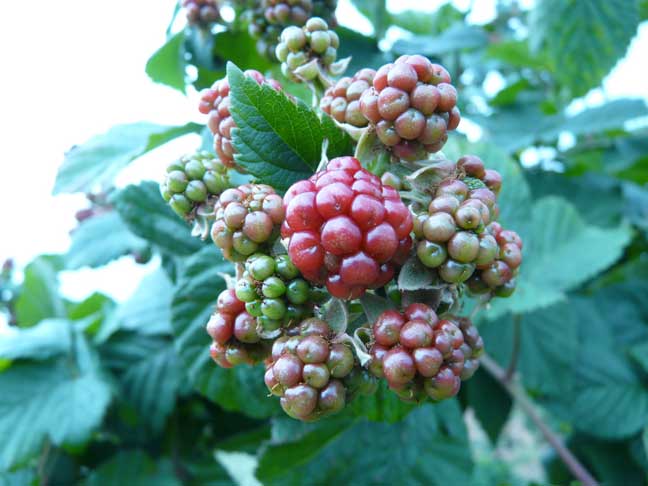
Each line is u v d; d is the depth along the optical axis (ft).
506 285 0.32
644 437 0.67
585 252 0.71
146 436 0.68
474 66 1.10
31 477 0.66
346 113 0.32
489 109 0.92
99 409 0.58
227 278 0.33
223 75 0.61
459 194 0.29
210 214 0.34
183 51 0.59
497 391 0.72
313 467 0.55
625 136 0.92
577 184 0.87
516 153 0.93
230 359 0.32
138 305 0.64
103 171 0.52
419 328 0.27
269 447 0.51
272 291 0.28
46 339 0.64
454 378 0.27
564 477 0.83
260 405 0.47
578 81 0.80
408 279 0.28
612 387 0.70
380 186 0.27
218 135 0.36
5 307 0.97
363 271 0.26
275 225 0.29
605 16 0.77
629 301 0.78
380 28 0.79
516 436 2.11
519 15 1.11
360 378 0.29
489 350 0.69
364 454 0.56
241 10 0.57
